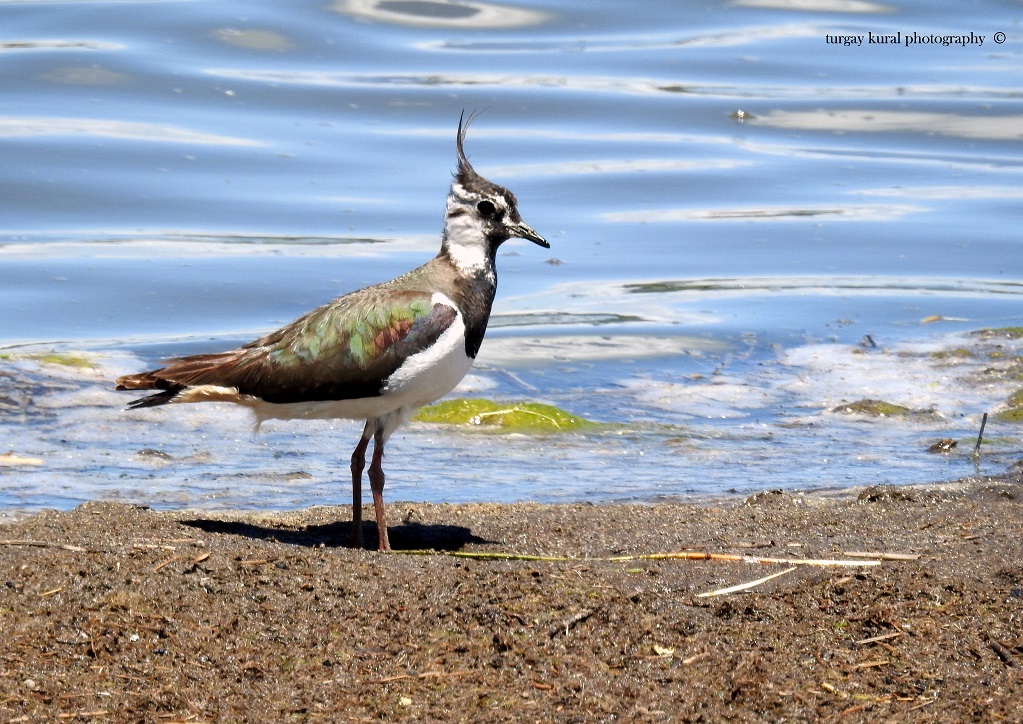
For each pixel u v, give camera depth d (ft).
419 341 36.06
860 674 28.07
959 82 101.24
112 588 29.81
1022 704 26.78
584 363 59.26
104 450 48.14
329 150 84.02
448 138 87.20
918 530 38.45
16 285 64.75
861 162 87.51
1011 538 37.06
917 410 54.65
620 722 26.25
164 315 62.23
